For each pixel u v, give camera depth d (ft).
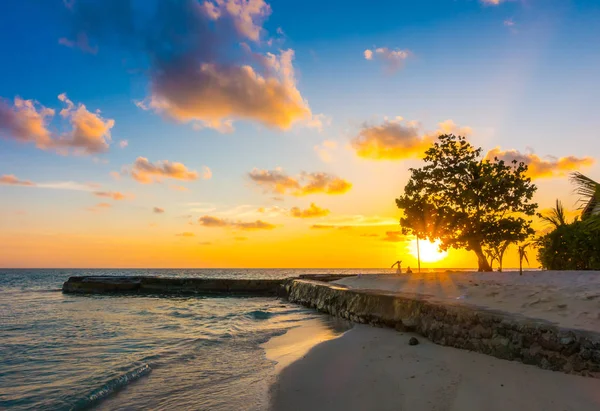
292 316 66.23
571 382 20.29
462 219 71.00
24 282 227.61
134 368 30.89
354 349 32.96
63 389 26.89
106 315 72.90
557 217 64.69
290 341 42.27
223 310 81.87
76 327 56.39
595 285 33.40
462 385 21.44
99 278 150.00
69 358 36.27
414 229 77.46
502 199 70.69
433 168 76.13
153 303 101.86
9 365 33.81
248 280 136.15
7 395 25.88
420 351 29.89
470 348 28.48
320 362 30.09
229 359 34.30
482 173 72.23
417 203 75.36
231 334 47.65
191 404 22.97
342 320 55.26
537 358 23.44
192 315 72.18
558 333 22.66
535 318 26.32
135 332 51.16
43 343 43.65
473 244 71.00
